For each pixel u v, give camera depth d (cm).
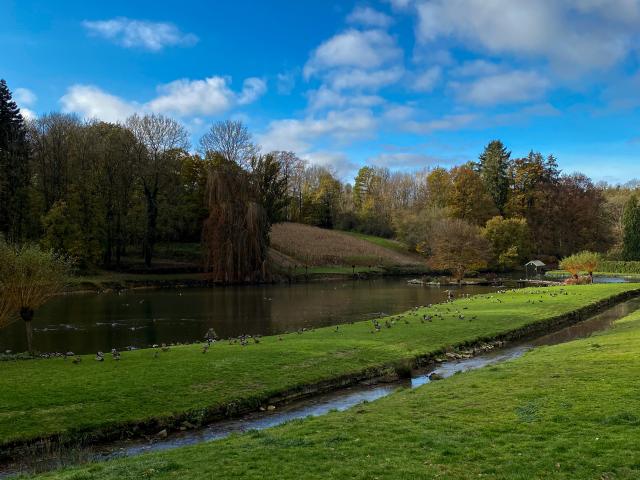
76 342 2817
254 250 7106
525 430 1049
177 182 7994
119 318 3728
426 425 1141
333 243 10475
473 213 10219
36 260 2220
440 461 905
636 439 944
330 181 14512
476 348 2512
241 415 1562
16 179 6234
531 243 9925
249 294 5559
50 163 6869
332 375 1906
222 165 7456
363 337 2519
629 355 1762
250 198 7269
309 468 900
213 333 2705
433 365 2200
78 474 950
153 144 7581
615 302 4478
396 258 10119
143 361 1950
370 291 6003
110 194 7000
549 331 3078
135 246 8225
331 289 6253
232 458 985
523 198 10838
